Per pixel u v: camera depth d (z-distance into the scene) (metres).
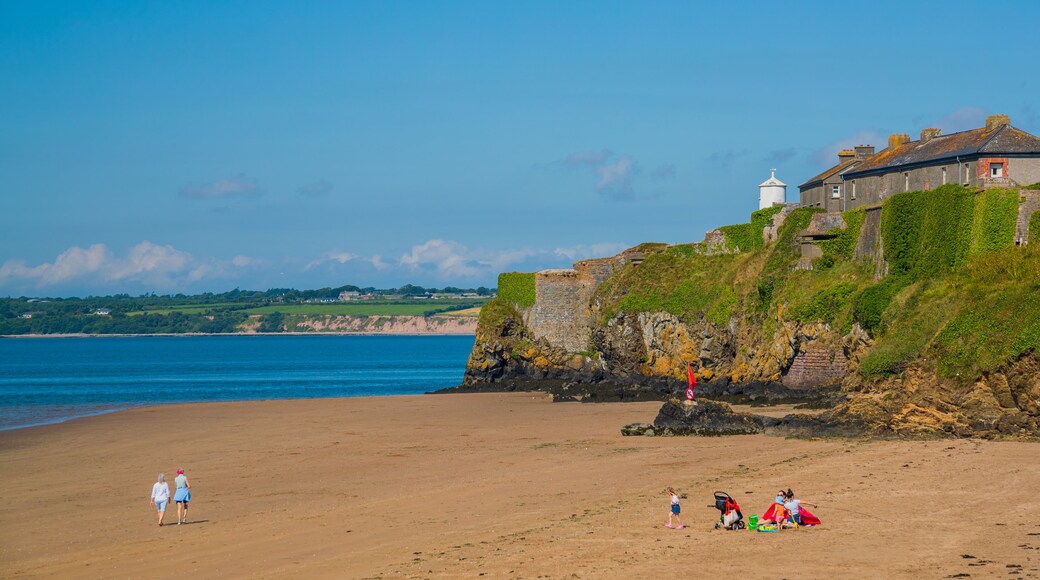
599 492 41.97
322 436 66.00
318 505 42.03
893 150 91.62
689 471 46.16
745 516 35.75
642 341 101.00
